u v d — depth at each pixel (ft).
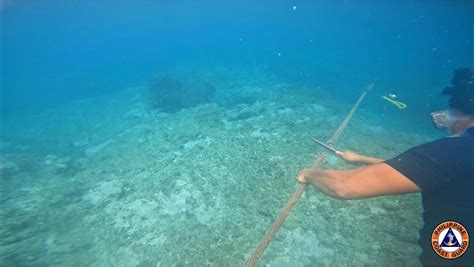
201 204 19.08
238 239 15.78
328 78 58.59
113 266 15.06
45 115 52.75
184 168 23.67
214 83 58.49
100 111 49.93
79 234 17.53
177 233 16.80
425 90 49.93
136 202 20.17
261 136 27.30
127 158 27.30
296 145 24.94
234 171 22.16
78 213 19.58
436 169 3.16
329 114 33.24
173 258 15.11
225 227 16.75
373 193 3.41
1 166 25.89
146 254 15.58
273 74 63.31
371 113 37.42
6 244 16.53
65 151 32.19
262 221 16.79
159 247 15.94
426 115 38.11
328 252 14.34
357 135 27.40
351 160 6.84
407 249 13.82
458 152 3.21
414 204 16.53
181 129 32.12
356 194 3.48
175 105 44.93
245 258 14.58
